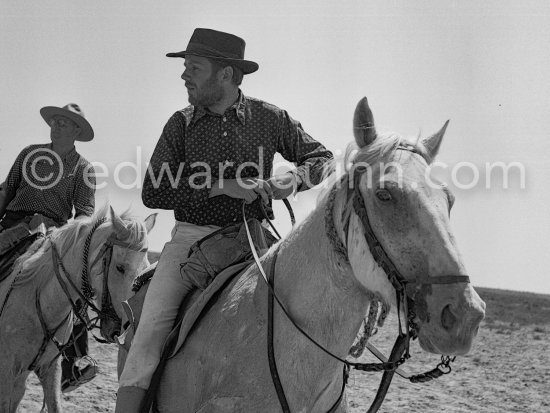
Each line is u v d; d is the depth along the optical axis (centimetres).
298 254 385
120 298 645
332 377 378
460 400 952
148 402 411
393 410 896
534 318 1800
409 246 326
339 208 363
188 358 407
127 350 456
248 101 453
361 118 353
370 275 343
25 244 727
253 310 388
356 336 377
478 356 1243
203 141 444
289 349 374
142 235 651
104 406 880
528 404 938
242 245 434
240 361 380
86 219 702
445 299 317
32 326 689
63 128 766
